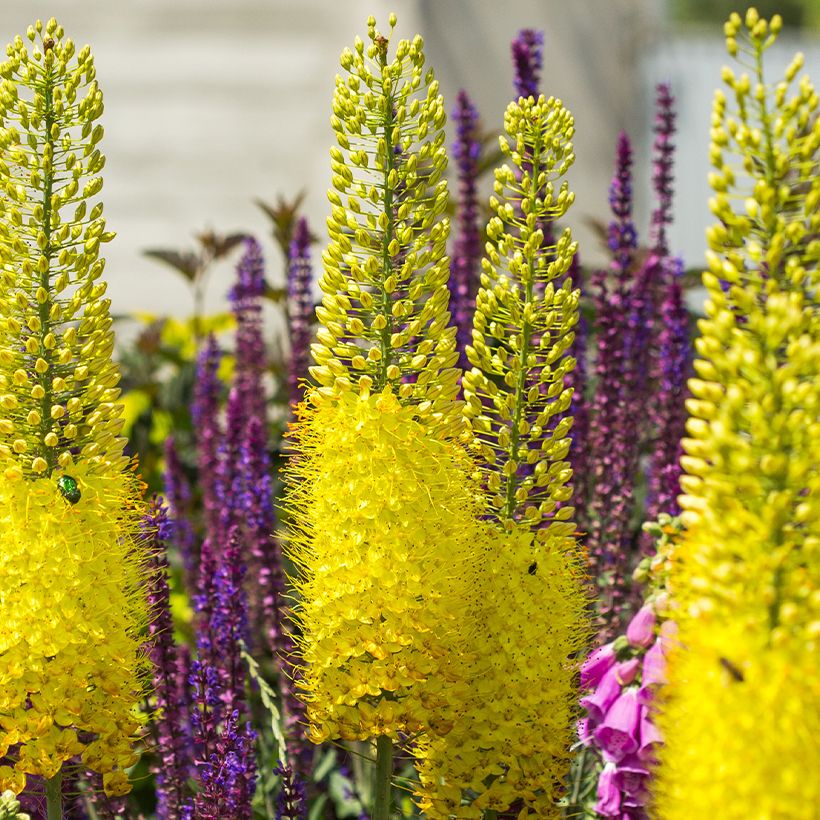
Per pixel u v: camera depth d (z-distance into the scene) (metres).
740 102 2.37
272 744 2.85
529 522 2.57
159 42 6.05
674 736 2.41
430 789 2.56
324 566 2.54
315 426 2.55
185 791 2.74
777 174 2.37
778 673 2.36
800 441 2.36
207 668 2.71
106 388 2.55
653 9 6.46
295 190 6.09
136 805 2.81
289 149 6.11
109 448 2.56
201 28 6.05
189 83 6.06
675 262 3.25
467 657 2.54
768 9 17.83
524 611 2.55
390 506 2.52
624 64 6.36
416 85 2.53
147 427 4.05
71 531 2.53
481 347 2.56
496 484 2.57
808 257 2.38
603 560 2.89
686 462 2.38
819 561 2.36
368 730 2.54
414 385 2.55
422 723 2.53
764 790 2.37
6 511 2.52
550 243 2.90
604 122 6.33
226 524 2.99
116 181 6.04
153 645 2.68
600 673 2.61
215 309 5.92
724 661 2.37
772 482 2.37
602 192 6.32
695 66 6.48
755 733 2.37
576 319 2.55
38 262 2.53
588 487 2.94
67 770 2.59
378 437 2.53
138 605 2.58
